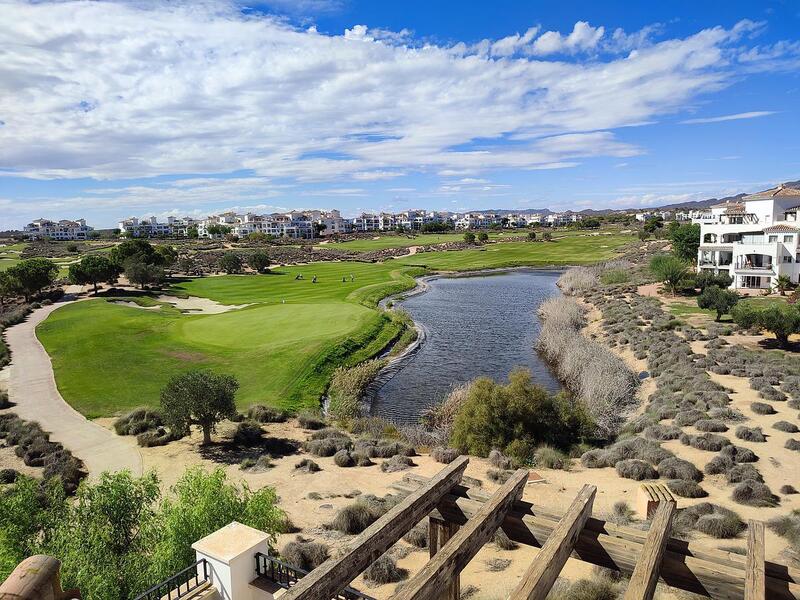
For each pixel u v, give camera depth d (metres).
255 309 63.44
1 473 22.73
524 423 26.22
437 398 36.84
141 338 49.78
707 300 49.56
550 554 5.00
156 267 93.56
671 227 141.88
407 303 75.50
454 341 52.75
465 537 5.39
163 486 21.92
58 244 177.62
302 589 4.49
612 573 13.38
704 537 15.79
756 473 20.05
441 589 4.90
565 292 80.69
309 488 21.50
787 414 26.75
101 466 24.34
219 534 9.52
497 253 141.88
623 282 80.75
